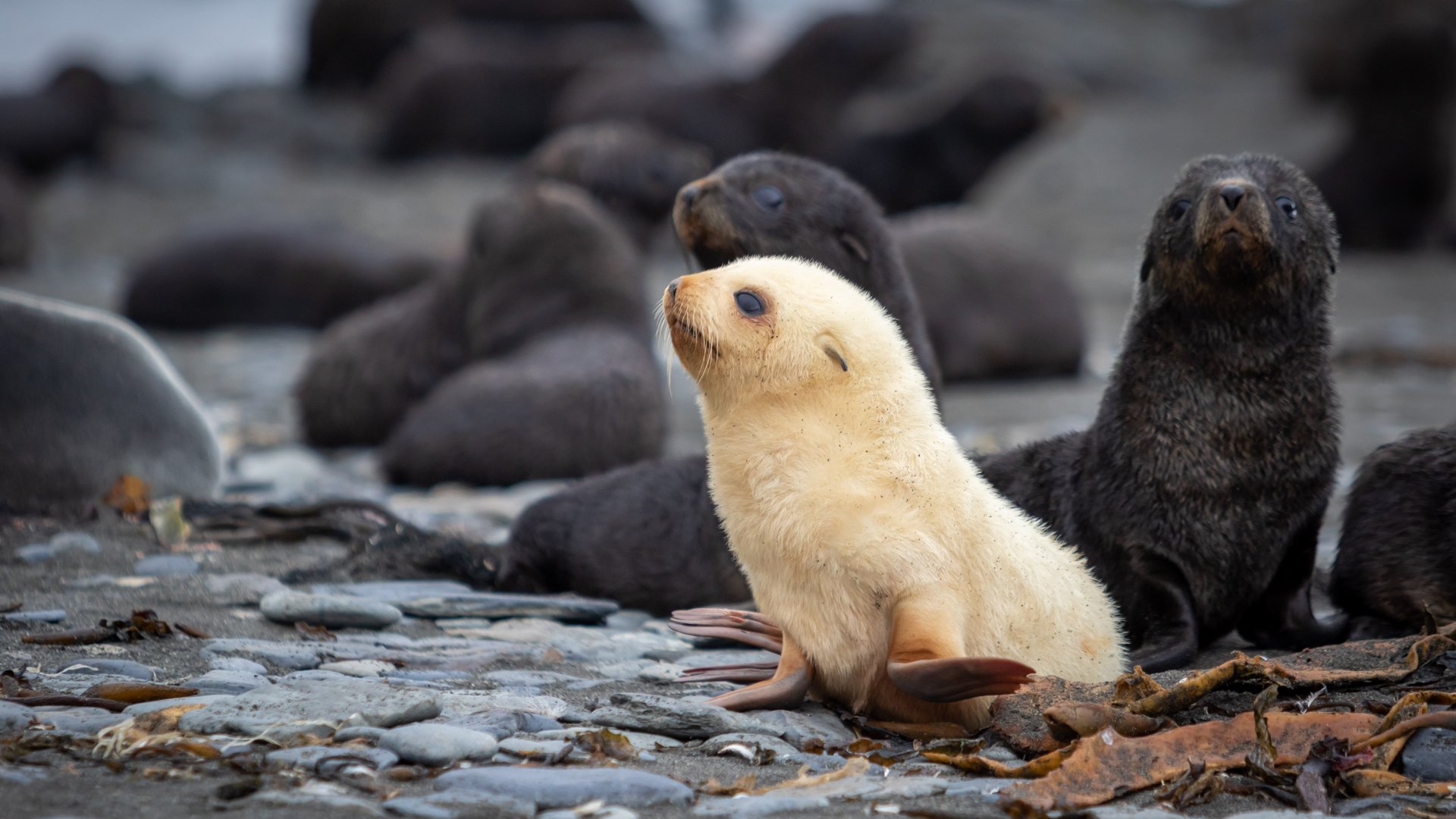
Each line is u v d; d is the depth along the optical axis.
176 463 31.23
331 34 147.38
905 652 16.25
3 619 21.12
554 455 37.19
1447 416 45.75
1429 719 15.27
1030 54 154.62
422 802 13.26
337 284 74.25
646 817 13.48
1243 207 20.12
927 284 55.88
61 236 97.69
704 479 24.92
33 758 14.27
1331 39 136.00
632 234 54.66
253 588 24.17
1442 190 96.62
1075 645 18.47
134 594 23.53
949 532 17.39
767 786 14.54
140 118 132.38
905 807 14.03
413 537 26.98
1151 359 21.59
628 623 24.03
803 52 94.12
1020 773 15.11
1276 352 20.95
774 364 17.86
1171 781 14.62
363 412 45.28
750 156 28.12
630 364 39.09
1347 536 21.69
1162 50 166.50
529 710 16.88
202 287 74.81
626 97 96.62
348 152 129.12
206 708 15.73
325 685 16.72
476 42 137.75
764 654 21.56
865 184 82.19
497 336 42.12
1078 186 113.44
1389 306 74.50
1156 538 21.11
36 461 29.61
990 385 57.16
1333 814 13.98
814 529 17.23
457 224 97.25
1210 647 22.34
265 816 12.80
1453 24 115.75
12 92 119.19
